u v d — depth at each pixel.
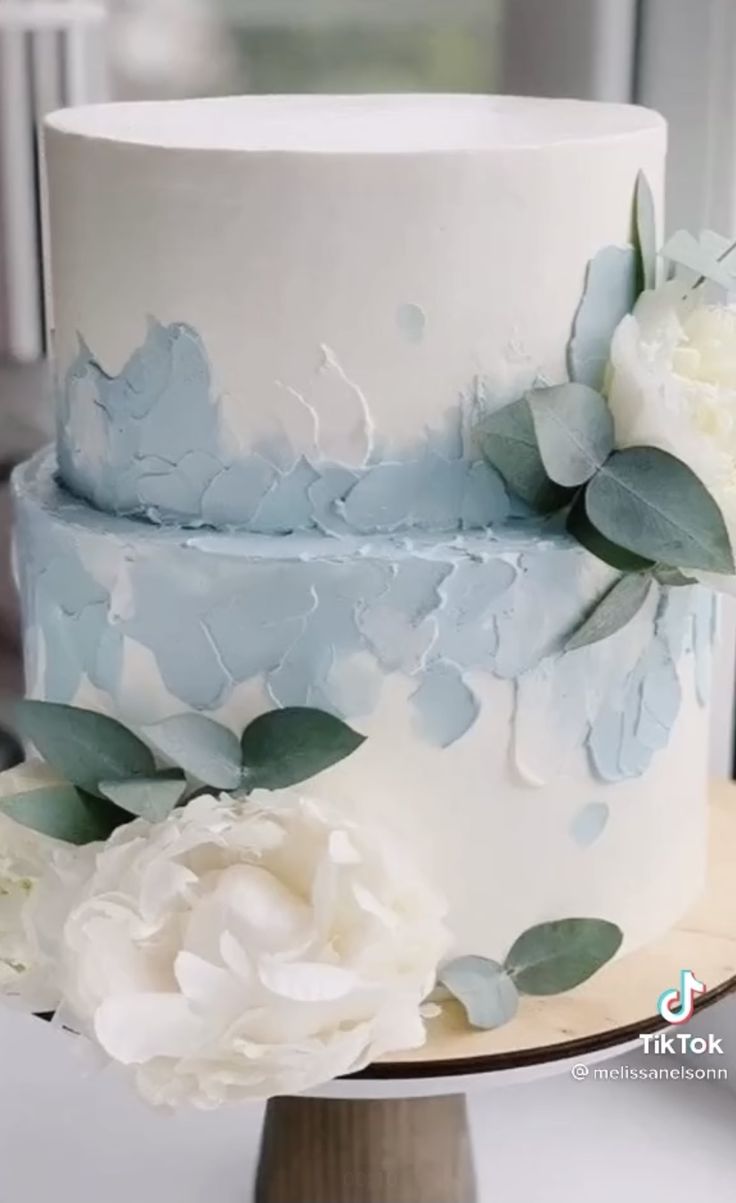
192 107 0.89
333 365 0.72
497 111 0.87
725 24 1.15
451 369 0.73
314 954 0.67
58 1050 1.25
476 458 0.75
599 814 0.79
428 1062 0.72
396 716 0.74
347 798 0.74
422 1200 0.92
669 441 0.72
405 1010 0.66
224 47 1.41
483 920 0.77
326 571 0.72
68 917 0.69
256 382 0.73
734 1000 1.17
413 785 0.75
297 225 0.71
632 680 0.78
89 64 1.41
